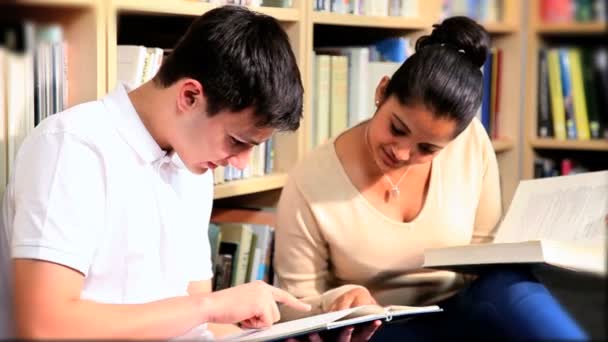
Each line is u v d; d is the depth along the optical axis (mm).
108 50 1513
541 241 1519
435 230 1838
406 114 1646
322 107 2156
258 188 1959
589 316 1188
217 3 1763
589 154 2857
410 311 1533
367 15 2227
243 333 1407
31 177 1281
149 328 1246
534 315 1312
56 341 1031
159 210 1413
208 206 1583
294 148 2066
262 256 1939
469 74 1652
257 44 1321
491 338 1446
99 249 1336
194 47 1329
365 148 1841
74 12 1464
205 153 1355
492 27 2701
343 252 1810
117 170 1340
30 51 989
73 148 1301
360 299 1669
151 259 1396
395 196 1837
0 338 806
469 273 1743
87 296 1342
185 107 1337
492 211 1968
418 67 1644
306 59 2057
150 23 1783
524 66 2826
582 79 2719
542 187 1845
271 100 1314
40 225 1249
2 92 1414
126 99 1383
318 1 2092
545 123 2803
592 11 2727
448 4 2477
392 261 1825
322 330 1433
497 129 2861
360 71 2236
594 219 1629
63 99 1494
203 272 1565
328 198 1812
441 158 1889
